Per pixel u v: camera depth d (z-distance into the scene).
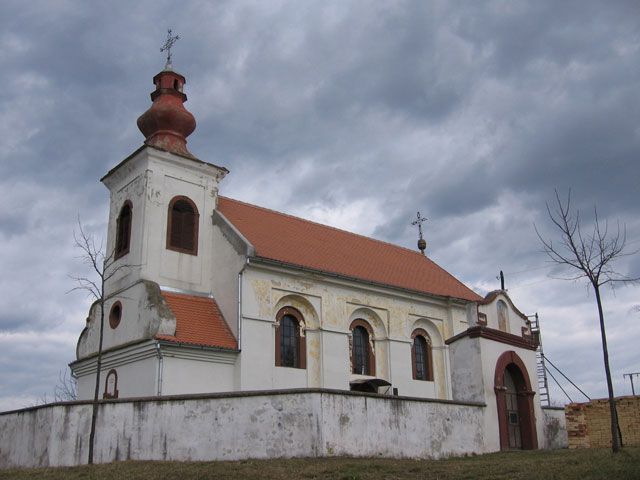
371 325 32.66
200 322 27.31
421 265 41.09
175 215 29.86
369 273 33.88
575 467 15.48
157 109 31.73
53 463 19.12
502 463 17.17
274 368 27.77
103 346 28.95
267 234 32.34
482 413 22.81
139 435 19.44
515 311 31.83
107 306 29.58
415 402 20.73
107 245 31.39
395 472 15.96
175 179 30.31
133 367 26.36
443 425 21.27
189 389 25.39
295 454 18.19
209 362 26.23
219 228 30.22
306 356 29.25
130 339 27.23
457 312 36.34
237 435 18.77
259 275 28.47
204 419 19.16
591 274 19.53
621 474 14.23
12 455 21.02
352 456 18.53
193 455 18.88
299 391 18.59
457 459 19.97
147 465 17.69
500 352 24.61
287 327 29.33
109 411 19.70
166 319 25.91
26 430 20.67
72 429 19.52
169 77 32.97
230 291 28.34
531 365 26.38
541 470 15.41
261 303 28.09
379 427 19.50
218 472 16.11
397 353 32.84
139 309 27.17
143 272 27.97
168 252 29.02
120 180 31.42
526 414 25.20
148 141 31.58
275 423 18.58
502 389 23.92
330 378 29.47
